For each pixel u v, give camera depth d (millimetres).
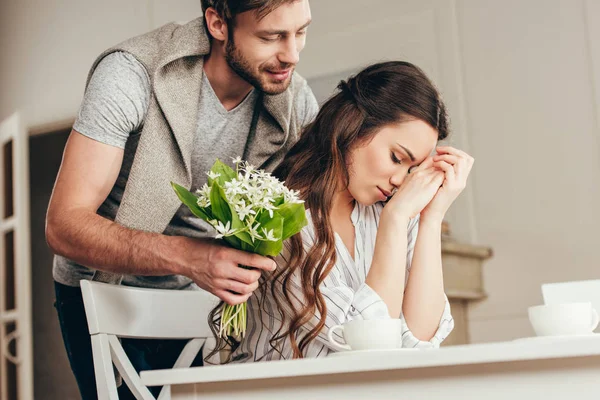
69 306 1964
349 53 3533
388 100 1564
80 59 4090
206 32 1884
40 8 4266
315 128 1663
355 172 1592
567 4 3146
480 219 3260
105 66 1811
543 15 3189
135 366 1850
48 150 4961
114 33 4004
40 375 4855
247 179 1205
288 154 1701
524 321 3127
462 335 3211
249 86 1944
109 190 1766
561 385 810
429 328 1512
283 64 1822
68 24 4156
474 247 3119
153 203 1856
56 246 1644
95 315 1396
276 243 1250
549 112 3156
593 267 3029
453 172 1546
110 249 1521
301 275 1481
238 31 1792
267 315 1507
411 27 3426
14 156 4074
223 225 1213
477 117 3295
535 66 3195
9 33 4359
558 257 3096
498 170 3240
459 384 848
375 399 881
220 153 1987
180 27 1909
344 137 1587
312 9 3637
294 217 1242
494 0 3281
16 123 4074
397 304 1459
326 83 3584
